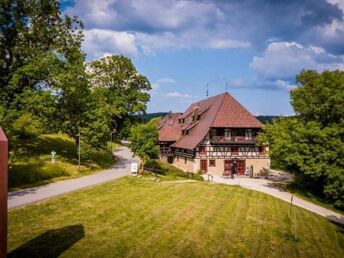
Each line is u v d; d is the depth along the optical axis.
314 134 29.39
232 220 19.00
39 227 14.35
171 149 49.59
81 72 32.50
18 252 11.74
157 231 15.74
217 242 15.52
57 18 33.75
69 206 17.78
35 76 30.56
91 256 12.23
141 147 30.59
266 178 40.53
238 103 43.41
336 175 26.91
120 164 38.47
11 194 19.17
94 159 36.19
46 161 28.48
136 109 50.88
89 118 32.47
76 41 34.62
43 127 30.92
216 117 41.06
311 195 31.64
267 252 15.30
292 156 30.33
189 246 14.52
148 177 29.42
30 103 28.66
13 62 31.28
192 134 44.50
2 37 30.48
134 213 18.02
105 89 49.84
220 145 41.06
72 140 43.41
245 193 26.47
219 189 26.69
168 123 63.03
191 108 55.16
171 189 24.86
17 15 30.70
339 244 18.64
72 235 13.95
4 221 8.55
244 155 41.78
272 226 19.12
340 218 24.45
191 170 41.28
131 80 52.97
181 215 18.56
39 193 19.72
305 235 18.66
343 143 28.33
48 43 33.56
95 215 16.86
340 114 30.55
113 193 21.89
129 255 12.83
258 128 41.84
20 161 26.52
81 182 24.39
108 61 52.06
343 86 30.42
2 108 25.59
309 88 33.06
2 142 8.44
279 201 25.98
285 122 34.84
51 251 12.16
